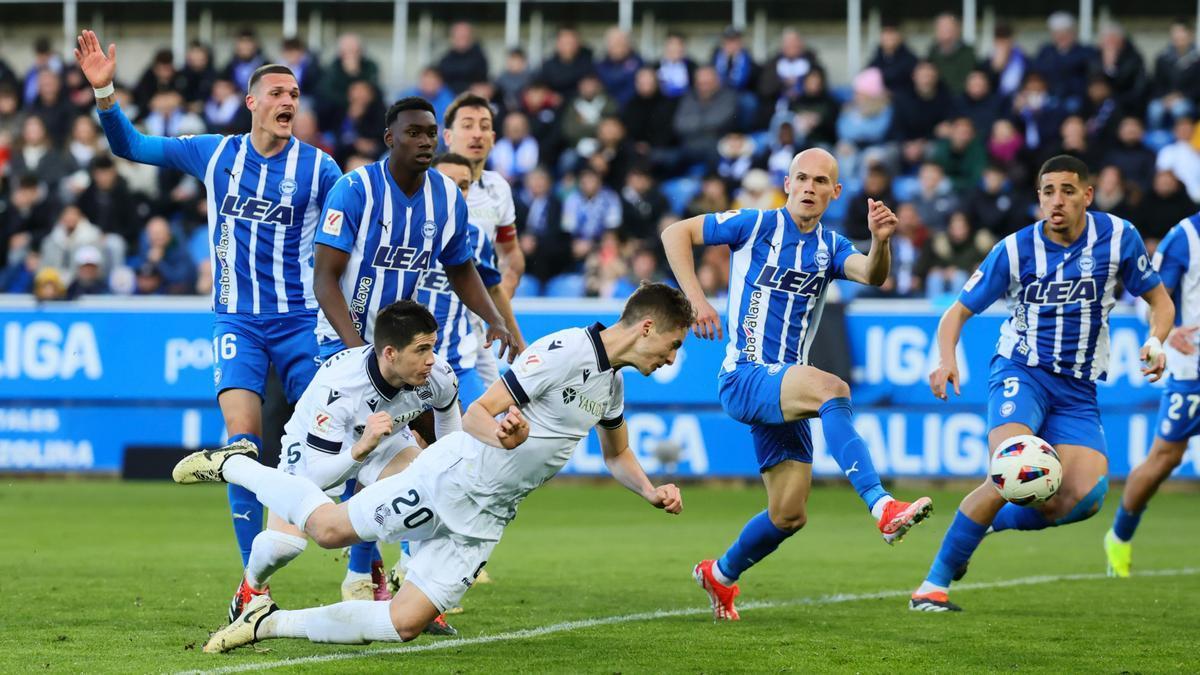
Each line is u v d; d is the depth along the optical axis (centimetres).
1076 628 1664
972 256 4134
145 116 5088
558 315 3816
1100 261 1823
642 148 4791
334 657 1411
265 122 1756
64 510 3281
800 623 1698
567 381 1338
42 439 4022
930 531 2952
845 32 5338
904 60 4756
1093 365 1855
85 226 4516
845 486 3934
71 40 5578
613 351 1345
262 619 1383
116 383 4003
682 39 5006
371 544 1742
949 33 4831
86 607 1758
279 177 1773
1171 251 2248
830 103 4756
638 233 4438
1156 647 1527
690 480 3888
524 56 5081
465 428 1321
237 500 1702
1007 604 1888
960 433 3738
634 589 2011
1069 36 4741
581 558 2411
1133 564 2409
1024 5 5197
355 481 1792
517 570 2236
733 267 1762
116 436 4006
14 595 1866
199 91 5081
